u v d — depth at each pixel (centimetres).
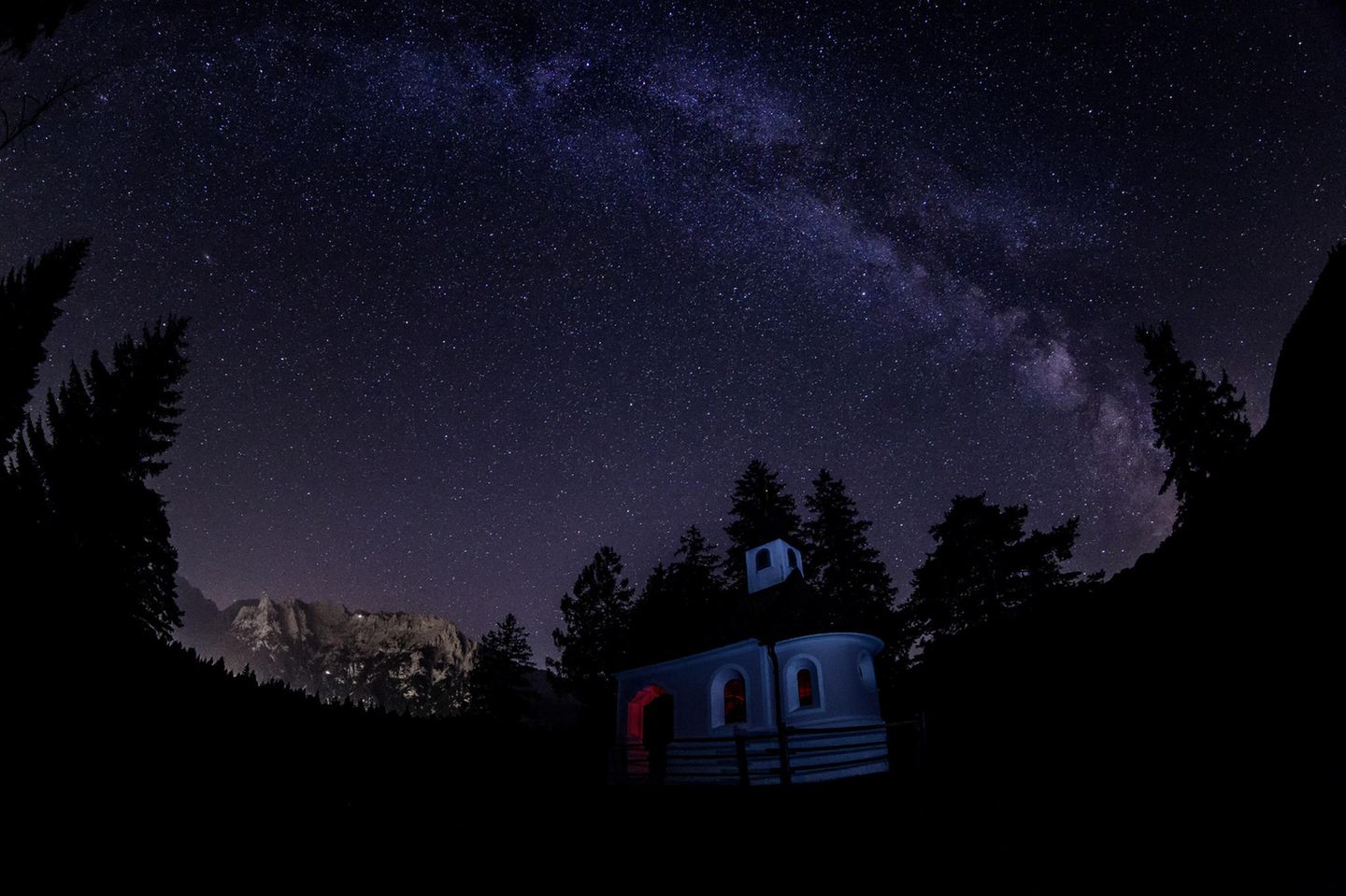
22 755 544
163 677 739
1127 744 997
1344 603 859
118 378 2756
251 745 764
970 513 3195
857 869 752
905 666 3128
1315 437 1247
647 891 736
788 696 1773
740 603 2161
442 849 811
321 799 802
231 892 584
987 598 2991
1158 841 654
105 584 1045
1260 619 1019
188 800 653
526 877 765
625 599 4059
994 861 709
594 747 1481
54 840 520
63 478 2438
